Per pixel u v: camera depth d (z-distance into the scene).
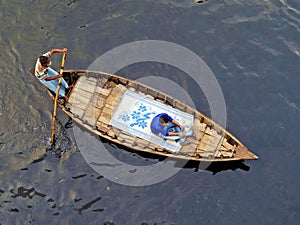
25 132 13.89
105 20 16.61
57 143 13.66
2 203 12.62
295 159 13.60
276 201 12.84
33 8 16.75
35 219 12.41
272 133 14.15
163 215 12.60
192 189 13.03
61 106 13.79
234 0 17.20
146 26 16.56
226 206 12.77
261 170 13.34
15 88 14.84
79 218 12.46
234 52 15.97
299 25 16.48
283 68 15.57
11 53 15.66
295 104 14.79
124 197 12.85
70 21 16.52
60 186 12.97
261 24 16.56
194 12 16.92
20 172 13.16
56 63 15.51
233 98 14.92
